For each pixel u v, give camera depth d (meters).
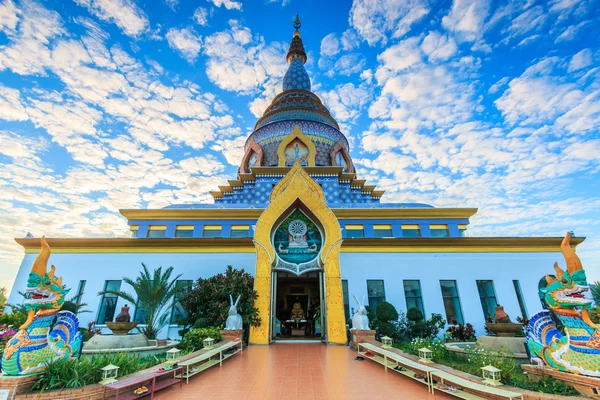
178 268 17.78
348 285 17.22
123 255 18.05
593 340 6.27
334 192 25.00
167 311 16.27
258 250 15.38
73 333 7.30
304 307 20.58
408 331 15.27
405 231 20.31
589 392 6.01
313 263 15.53
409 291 17.28
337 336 13.72
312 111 32.06
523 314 16.69
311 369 9.05
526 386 6.61
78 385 6.20
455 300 17.12
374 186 27.78
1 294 22.03
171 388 7.16
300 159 27.03
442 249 18.03
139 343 11.91
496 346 10.33
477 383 6.38
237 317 13.07
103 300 17.16
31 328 6.41
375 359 10.02
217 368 9.20
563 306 6.81
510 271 17.53
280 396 6.58
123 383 6.05
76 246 18.09
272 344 14.02
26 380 5.96
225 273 16.95
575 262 6.75
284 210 16.05
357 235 20.19
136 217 20.45
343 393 6.78
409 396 6.62
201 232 20.14
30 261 17.78
